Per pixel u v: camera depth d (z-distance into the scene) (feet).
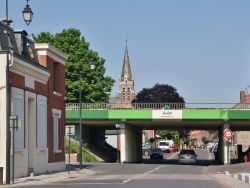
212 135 593.83
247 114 175.52
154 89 322.34
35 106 110.83
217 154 236.22
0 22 99.14
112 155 229.45
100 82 233.76
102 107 184.34
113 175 114.52
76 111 179.93
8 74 87.15
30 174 104.99
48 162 119.96
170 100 316.81
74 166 146.72
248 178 88.12
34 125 110.22
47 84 120.37
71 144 180.45
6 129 87.25
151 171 130.72
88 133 210.38
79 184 85.30
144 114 179.63
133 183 87.10
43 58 119.75
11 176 93.71
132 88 541.34
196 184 85.51
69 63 227.20
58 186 80.74
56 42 231.30
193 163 183.62
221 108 177.99
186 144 508.94
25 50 110.83
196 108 178.40
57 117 129.39
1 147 93.45
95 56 235.20
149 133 458.50
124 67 547.08
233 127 221.87
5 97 93.86
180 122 191.83
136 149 221.87
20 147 100.48
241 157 221.25
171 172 127.13
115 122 188.03
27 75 105.19
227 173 116.57
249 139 293.43
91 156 189.98
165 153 339.57
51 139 122.93
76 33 235.20
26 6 89.10
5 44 99.19
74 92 226.79
